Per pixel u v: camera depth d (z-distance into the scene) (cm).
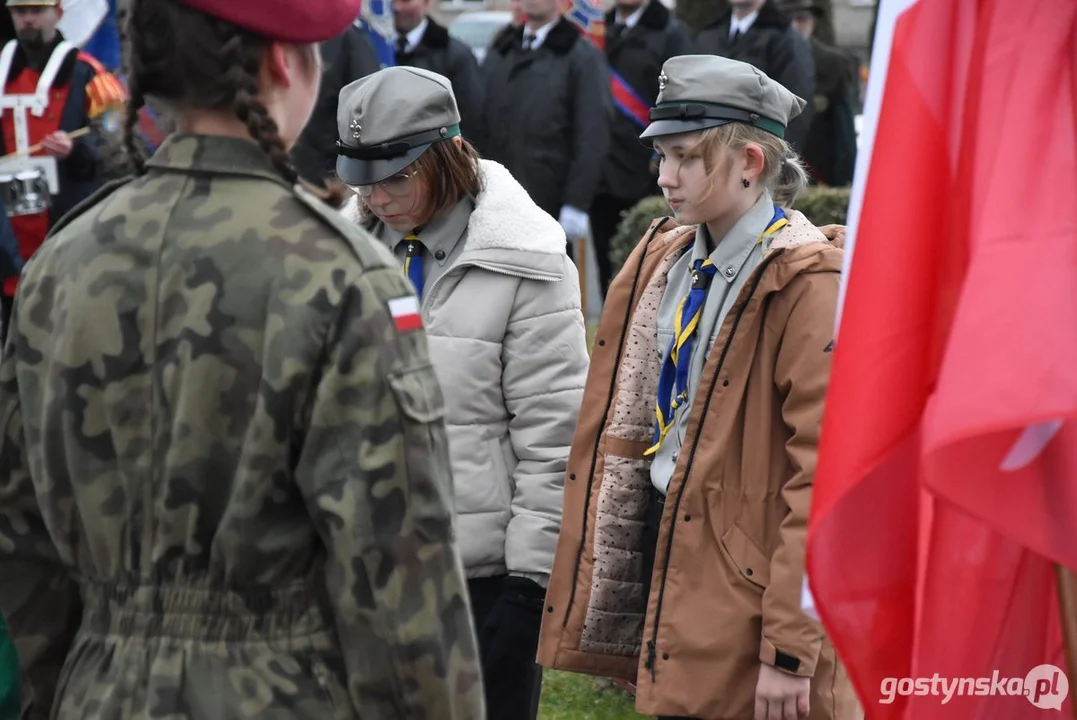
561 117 1250
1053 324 299
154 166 302
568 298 530
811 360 446
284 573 291
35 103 1092
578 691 747
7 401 309
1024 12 316
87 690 296
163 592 292
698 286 477
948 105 325
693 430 463
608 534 496
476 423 525
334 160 1105
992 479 320
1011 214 306
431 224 532
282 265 288
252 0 293
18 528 312
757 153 466
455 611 291
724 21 1334
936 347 323
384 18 1235
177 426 287
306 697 289
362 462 283
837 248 457
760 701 449
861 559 331
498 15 2434
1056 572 338
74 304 296
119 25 315
